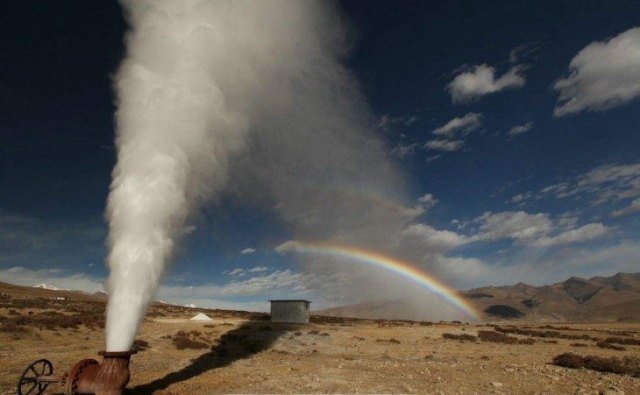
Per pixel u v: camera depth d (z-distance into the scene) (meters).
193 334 34.56
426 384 15.05
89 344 26.52
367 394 13.14
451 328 52.91
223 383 14.71
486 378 16.45
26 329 27.70
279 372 17.86
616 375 17.05
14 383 13.99
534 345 35.12
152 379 15.43
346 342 33.66
